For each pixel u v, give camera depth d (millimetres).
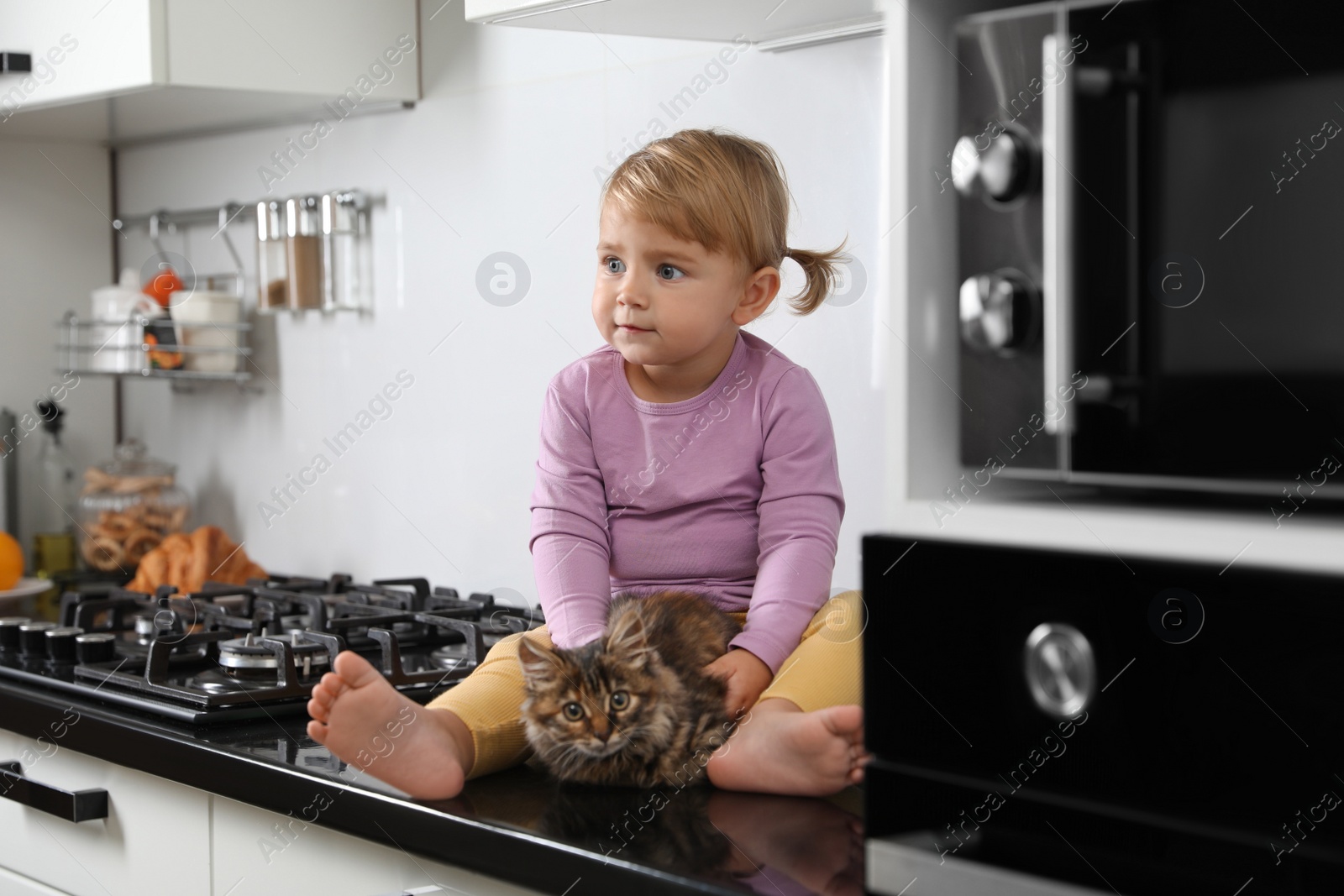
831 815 924
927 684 900
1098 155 856
